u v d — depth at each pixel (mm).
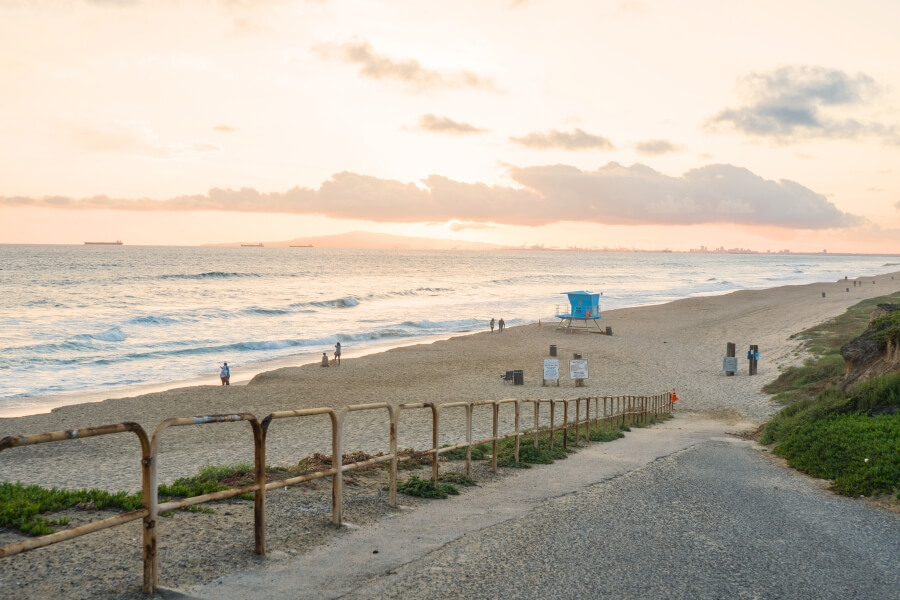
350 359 43188
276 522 6473
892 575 5672
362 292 108938
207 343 50656
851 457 11188
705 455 13875
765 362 42750
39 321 61188
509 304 93875
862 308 68188
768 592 5109
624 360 44844
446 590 4840
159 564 5031
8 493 6859
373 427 21984
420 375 37281
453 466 10930
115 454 18156
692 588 5121
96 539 5586
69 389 33125
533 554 5836
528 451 12711
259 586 4730
